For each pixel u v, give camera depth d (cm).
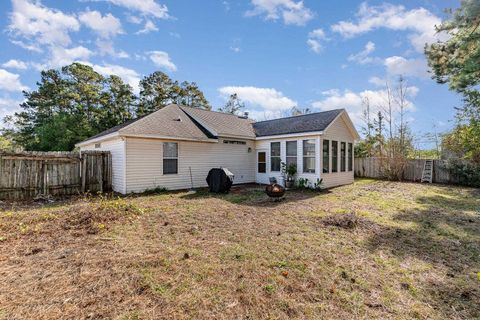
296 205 762
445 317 241
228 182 1014
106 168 1054
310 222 563
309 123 1236
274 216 619
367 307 254
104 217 542
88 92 2298
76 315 235
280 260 360
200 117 1350
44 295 266
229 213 646
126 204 638
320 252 391
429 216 633
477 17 735
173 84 2892
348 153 1348
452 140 1412
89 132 2144
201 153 1212
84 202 789
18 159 847
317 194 991
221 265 340
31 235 448
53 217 541
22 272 316
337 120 1252
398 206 754
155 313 239
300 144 1190
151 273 314
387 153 1588
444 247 425
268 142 1350
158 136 1038
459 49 822
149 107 2767
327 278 310
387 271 334
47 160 903
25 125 2372
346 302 262
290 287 288
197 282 296
